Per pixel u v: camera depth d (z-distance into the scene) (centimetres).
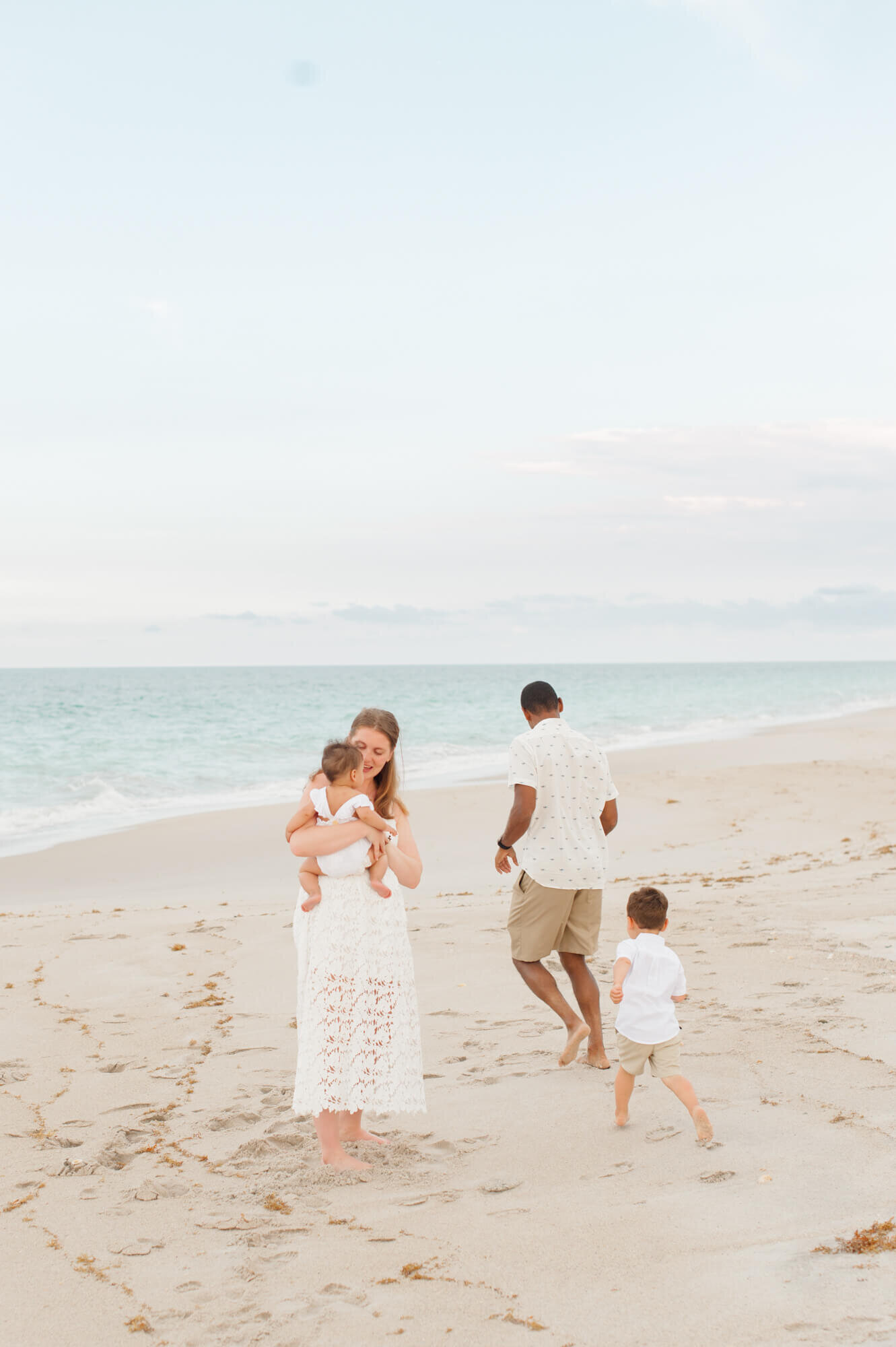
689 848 1305
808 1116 394
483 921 848
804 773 1994
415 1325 263
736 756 2425
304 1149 403
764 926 763
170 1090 479
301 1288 287
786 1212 312
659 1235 303
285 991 662
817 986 588
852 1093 415
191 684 10300
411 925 840
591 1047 486
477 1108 437
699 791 1783
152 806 1906
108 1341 263
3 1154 404
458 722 4312
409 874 405
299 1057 390
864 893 895
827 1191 326
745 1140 375
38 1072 508
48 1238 327
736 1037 499
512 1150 388
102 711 5212
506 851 506
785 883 988
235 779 2389
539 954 498
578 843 496
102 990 674
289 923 870
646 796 1730
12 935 844
